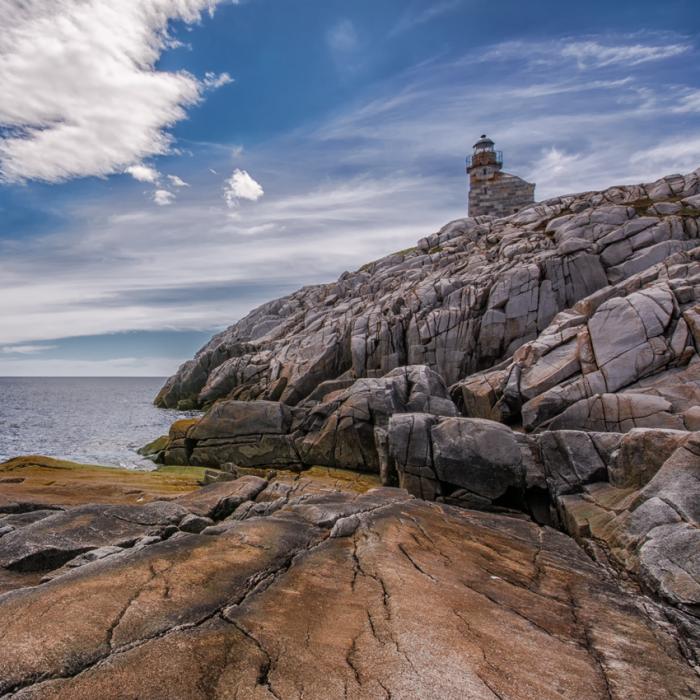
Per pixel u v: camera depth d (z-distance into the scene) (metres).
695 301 20.78
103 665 4.15
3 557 7.62
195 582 5.98
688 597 6.68
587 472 13.28
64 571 7.20
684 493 9.04
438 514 10.71
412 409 21.45
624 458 12.07
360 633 5.07
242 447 24.08
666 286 21.92
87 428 44.72
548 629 5.78
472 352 31.34
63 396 115.44
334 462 21.86
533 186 60.94
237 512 11.72
